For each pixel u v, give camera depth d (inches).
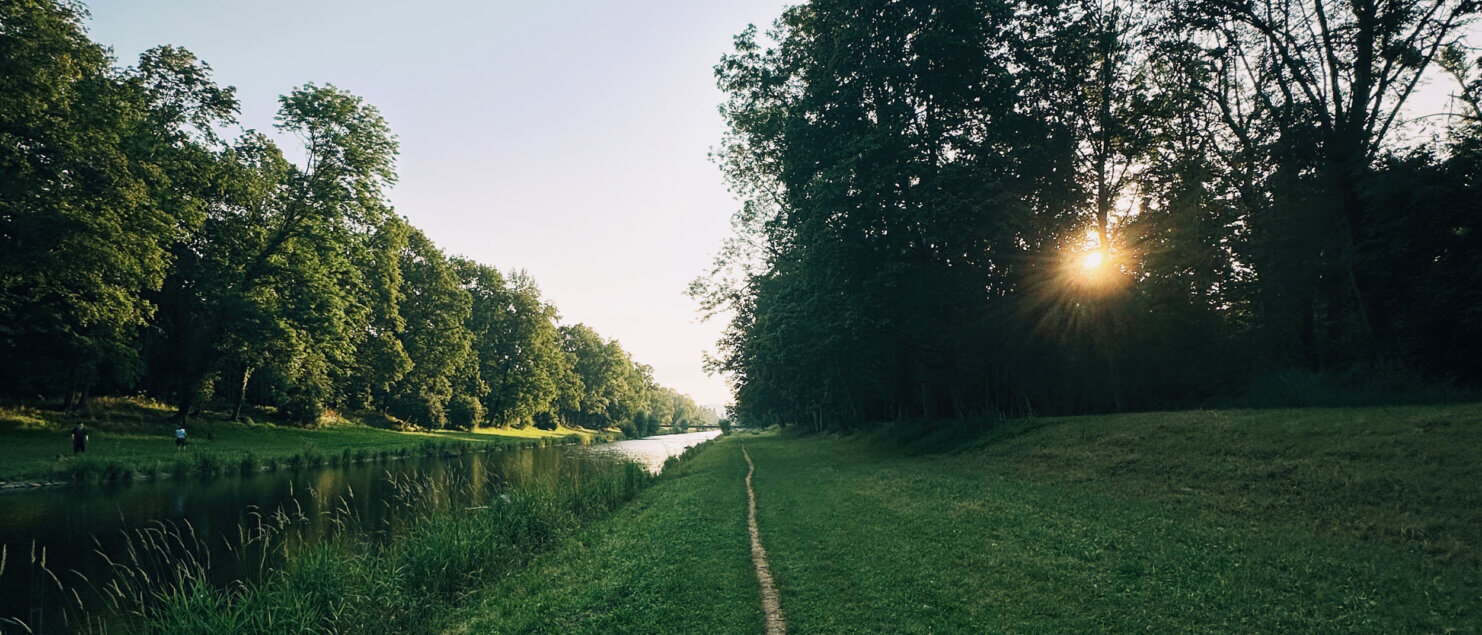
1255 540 386.6
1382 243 808.9
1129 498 533.0
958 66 976.9
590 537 548.1
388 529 695.7
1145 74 1138.0
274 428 1889.8
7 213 1027.3
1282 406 788.0
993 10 952.3
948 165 922.1
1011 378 1200.8
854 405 1883.6
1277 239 962.7
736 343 1667.1
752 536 493.0
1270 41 1058.1
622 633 291.3
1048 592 314.3
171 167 1376.7
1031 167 1005.2
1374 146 937.5
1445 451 441.4
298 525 718.5
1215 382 1053.2
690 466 1275.8
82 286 1154.0
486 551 493.0
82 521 729.6
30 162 1085.8
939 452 991.0
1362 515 402.9
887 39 1016.2
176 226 1321.4
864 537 449.1
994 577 339.6
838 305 1018.7
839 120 1046.4
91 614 431.2
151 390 1748.3
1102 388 1153.4
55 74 1053.2
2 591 479.2
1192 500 497.7
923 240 951.0
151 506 834.8
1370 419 542.3
